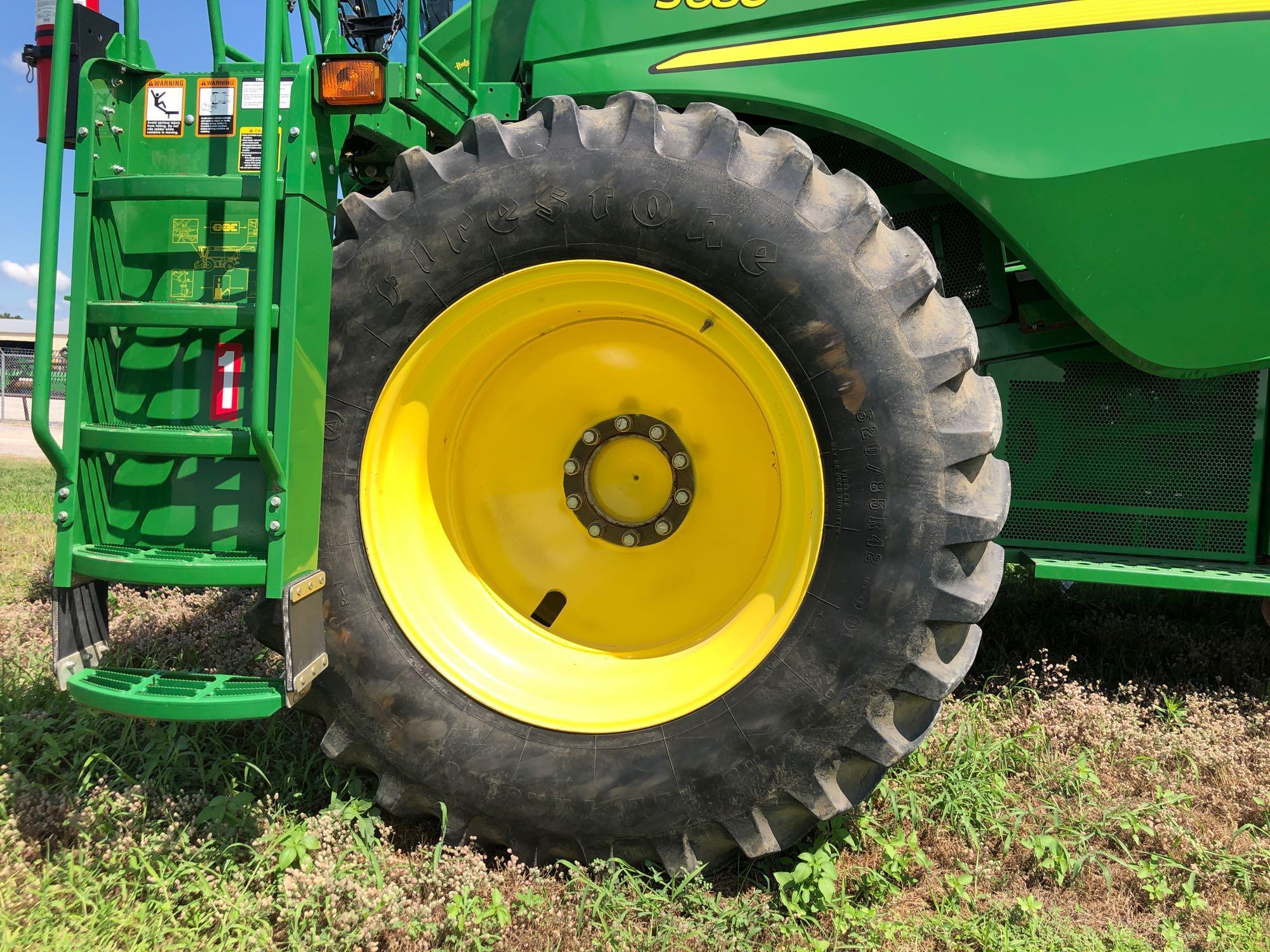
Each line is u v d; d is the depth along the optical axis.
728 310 2.12
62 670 2.05
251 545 2.08
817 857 2.07
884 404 2.04
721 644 2.23
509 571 2.51
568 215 2.14
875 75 2.45
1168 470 2.76
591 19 2.60
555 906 2.03
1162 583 2.52
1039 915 2.04
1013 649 3.49
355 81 2.02
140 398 2.11
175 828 2.13
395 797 2.25
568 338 2.38
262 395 1.89
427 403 2.33
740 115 2.78
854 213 2.09
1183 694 3.13
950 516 2.02
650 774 2.12
